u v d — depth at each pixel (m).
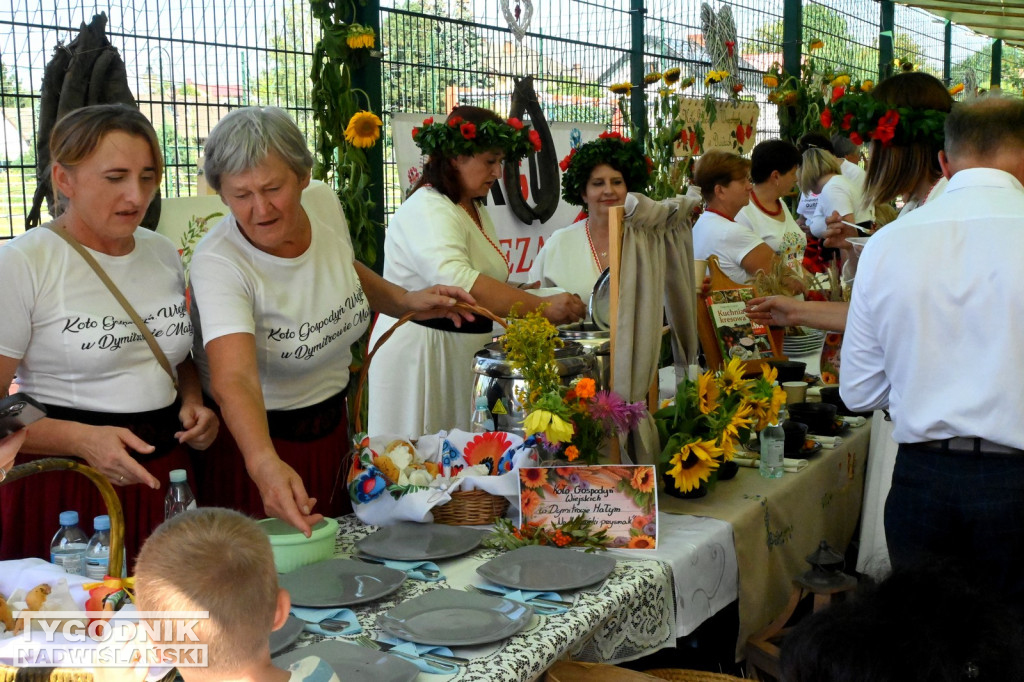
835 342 3.58
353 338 2.38
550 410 2.11
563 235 3.66
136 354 2.06
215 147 2.00
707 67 6.67
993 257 1.96
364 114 3.75
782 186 4.85
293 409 2.29
